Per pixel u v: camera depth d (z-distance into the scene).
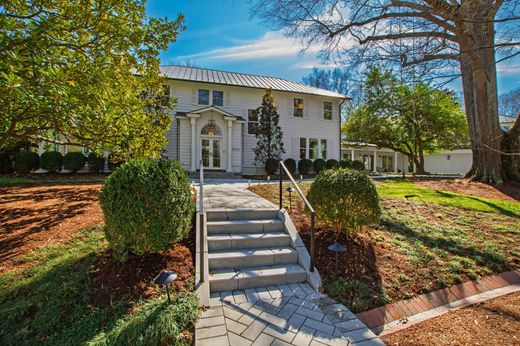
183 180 3.57
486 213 5.92
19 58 3.47
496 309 2.86
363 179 4.12
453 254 4.04
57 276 2.94
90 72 4.45
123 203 3.01
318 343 2.24
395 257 3.83
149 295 2.76
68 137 5.62
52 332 2.32
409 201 6.75
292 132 17.09
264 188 7.76
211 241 3.75
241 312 2.68
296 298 2.97
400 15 5.32
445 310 2.89
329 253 3.82
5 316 2.42
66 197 6.50
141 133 5.79
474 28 4.53
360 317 2.69
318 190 4.21
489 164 9.20
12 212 5.08
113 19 4.98
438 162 27.16
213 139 14.98
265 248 3.89
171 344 2.19
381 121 18.95
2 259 3.31
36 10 4.75
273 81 18.52
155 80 6.44
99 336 2.23
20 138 5.42
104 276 2.96
